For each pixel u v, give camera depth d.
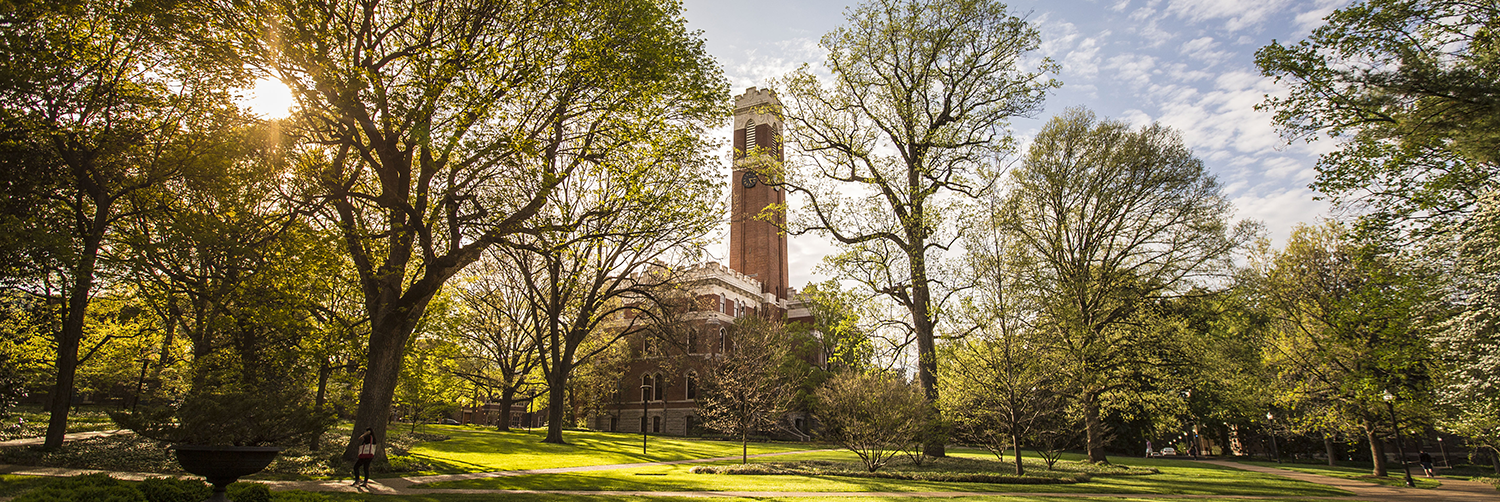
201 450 10.38
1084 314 29.45
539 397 56.75
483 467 22.66
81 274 17.20
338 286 23.92
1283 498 19.06
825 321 50.69
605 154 19.89
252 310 18.89
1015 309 24.48
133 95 19.14
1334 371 30.25
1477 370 19.80
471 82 17.84
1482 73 13.58
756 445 45.09
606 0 20.11
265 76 17.52
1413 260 19.86
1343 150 17.83
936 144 29.55
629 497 14.89
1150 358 29.19
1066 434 29.88
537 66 18.58
